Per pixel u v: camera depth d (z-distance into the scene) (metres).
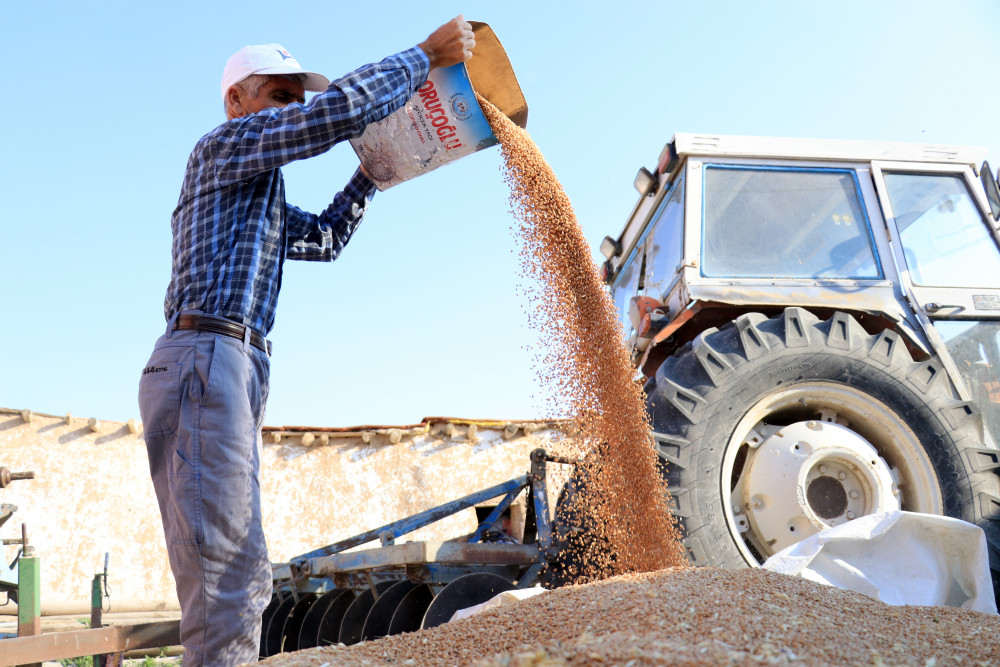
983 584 2.30
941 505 2.98
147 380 2.00
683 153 3.48
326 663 1.65
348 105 2.10
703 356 3.10
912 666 1.44
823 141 3.62
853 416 3.14
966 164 3.74
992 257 3.60
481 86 3.06
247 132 2.09
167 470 1.97
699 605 1.69
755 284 3.31
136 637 2.53
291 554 6.74
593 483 2.91
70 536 6.45
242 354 2.04
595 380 2.96
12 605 3.99
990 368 3.42
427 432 7.32
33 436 6.53
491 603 2.35
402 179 2.74
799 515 2.91
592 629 1.61
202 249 2.08
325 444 7.07
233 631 1.88
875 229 3.51
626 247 4.29
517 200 3.06
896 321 3.30
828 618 1.73
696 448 2.96
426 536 7.00
